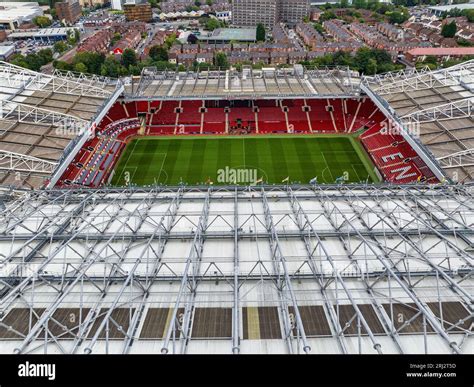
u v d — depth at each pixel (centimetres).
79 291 3459
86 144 8744
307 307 3281
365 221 4394
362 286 3503
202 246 3991
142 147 9406
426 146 6844
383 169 8188
